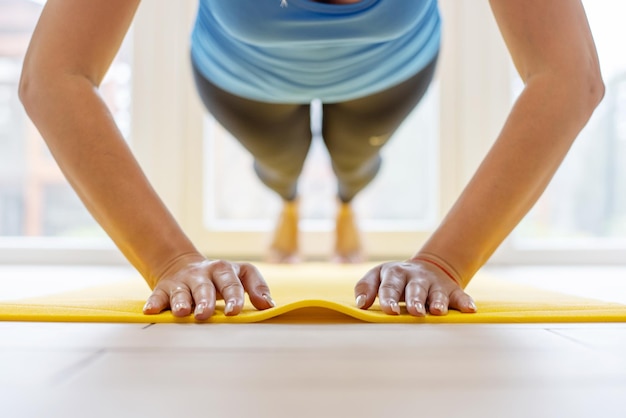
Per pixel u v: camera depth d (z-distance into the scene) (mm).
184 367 411
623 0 2121
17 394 344
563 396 343
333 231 1823
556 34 621
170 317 600
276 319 618
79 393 346
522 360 434
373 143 1342
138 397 339
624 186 2227
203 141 2039
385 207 2293
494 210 648
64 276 1482
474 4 2021
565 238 2240
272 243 1811
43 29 643
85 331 548
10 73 2234
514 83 2082
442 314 610
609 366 415
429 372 398
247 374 391
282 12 852
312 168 2314
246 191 2264
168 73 2010
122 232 655
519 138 632
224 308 636
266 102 1188
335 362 427
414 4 886
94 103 638
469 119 2023
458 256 663
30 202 2252
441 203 2049
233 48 1037
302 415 309
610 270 1733
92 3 631
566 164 2225
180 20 2020
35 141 2240
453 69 2047
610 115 2199
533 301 765
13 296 1003
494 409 319
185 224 2045
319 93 1147
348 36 911
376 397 340
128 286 1045
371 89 1146
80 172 637
